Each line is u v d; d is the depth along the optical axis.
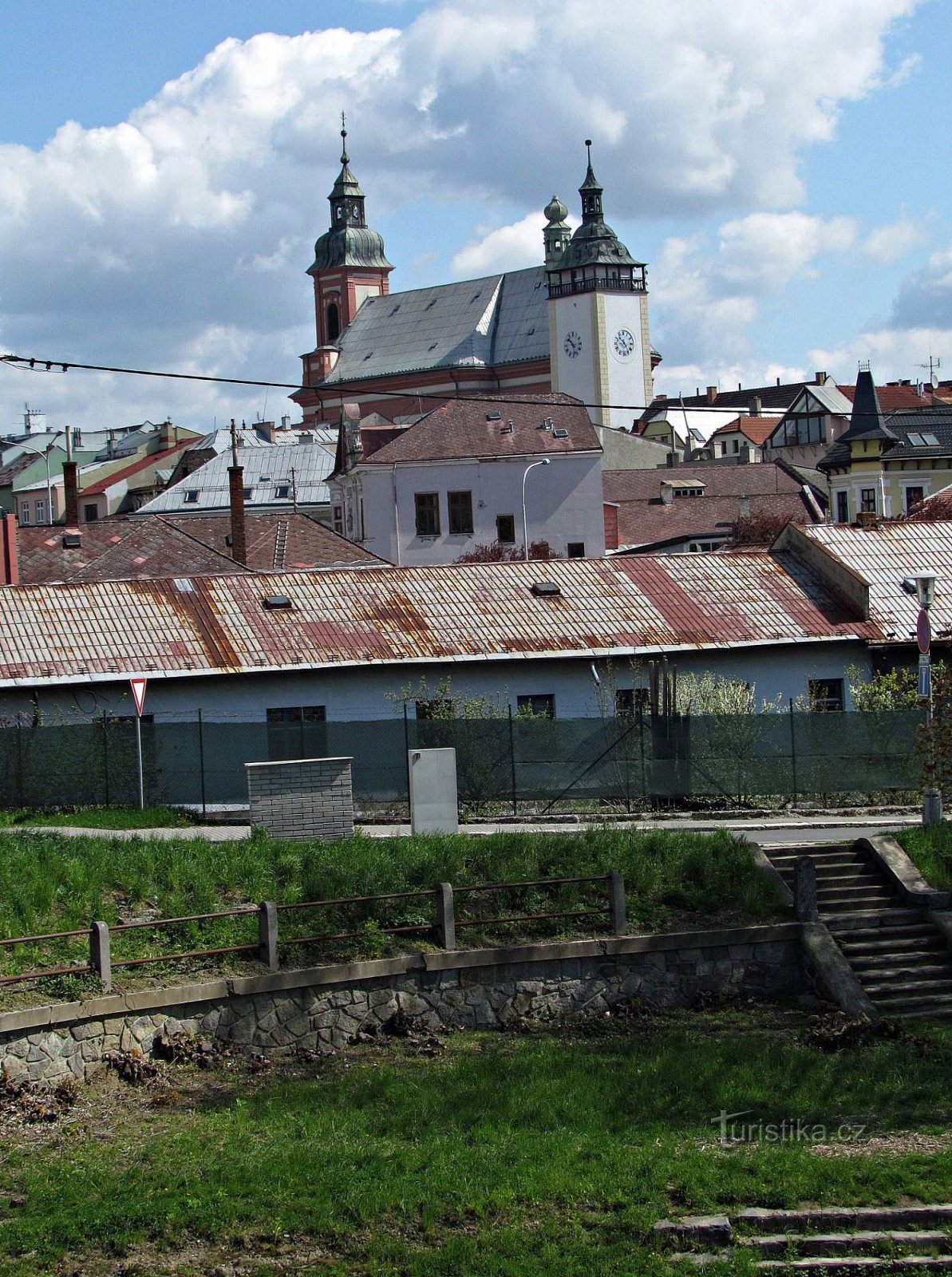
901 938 23.09
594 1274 13.20
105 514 141.50
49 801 34.12
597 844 24.30
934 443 86.94
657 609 41.50
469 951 21.47
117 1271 13.38
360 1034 20.77
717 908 23.36
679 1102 17.53
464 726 34.03
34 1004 18.55
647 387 161.50
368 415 146.50
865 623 41.72
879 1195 14.54
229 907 21.67
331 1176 15.09
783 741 34.22
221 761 34.03
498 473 88.25
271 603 39.91
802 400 135.62
